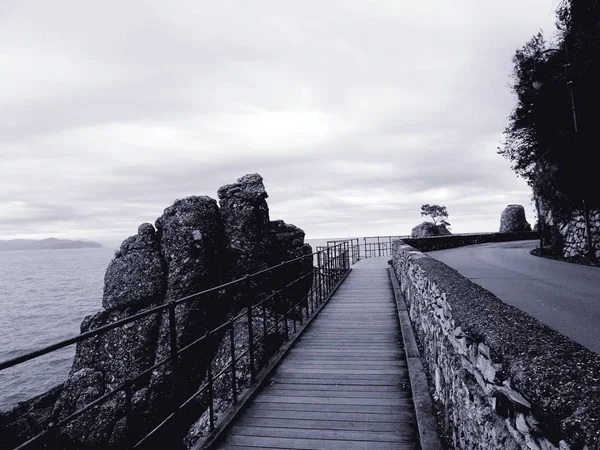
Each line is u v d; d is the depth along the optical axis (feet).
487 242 122.52
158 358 32.96
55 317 183.42
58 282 389.19
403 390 17.28
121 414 30.30
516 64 61.00
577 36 49.70
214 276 38.22
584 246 54.44
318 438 13.55
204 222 39.04
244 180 45.75
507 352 6.72
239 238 41.11
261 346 30.58
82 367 34.27
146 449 29.37
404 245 44.06
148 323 34.73
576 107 49.57
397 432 13.71
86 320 36.04
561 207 61.00
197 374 33.65
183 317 34.35
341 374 19.43
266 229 43.88
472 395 9.11
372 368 20.12
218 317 37.52
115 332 34.83
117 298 36.35
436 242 94.27
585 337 18.45
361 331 27.32
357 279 53.16
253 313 36.45
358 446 12.94
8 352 127.34
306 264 50.88
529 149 64.59
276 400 16.74
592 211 52.13
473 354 8.96
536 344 6.72
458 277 14.61
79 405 31.65
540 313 23.82
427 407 14.66
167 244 37.83
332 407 15.87
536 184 68.33
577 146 50.26
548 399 5.08
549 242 66.80
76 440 29.60
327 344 24.58
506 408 6.96
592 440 4.04
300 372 19.92
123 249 39.19
